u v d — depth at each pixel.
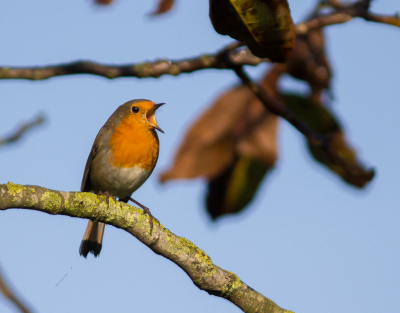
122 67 4.90
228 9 4.36
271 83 5.73
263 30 4.46
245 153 4.82
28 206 5.70
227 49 5.02
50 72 4.59
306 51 5.76
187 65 5.03
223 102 4.93
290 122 5.04
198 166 4.66
